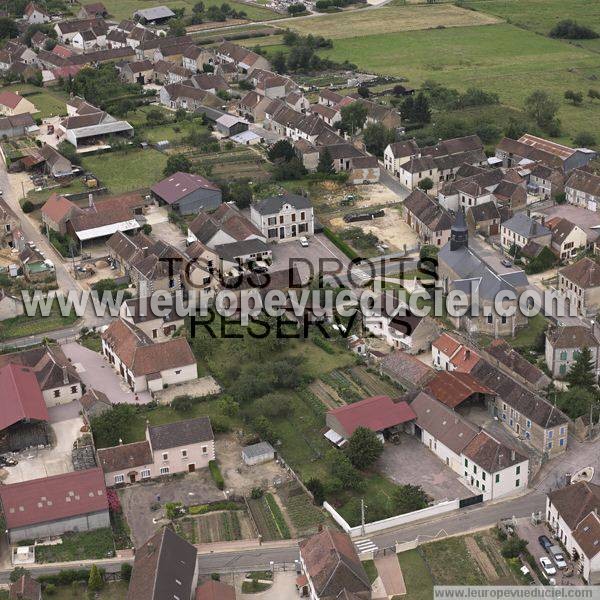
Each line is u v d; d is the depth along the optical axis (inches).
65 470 7519.7
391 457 7800.2
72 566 6584.6
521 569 6520.7
